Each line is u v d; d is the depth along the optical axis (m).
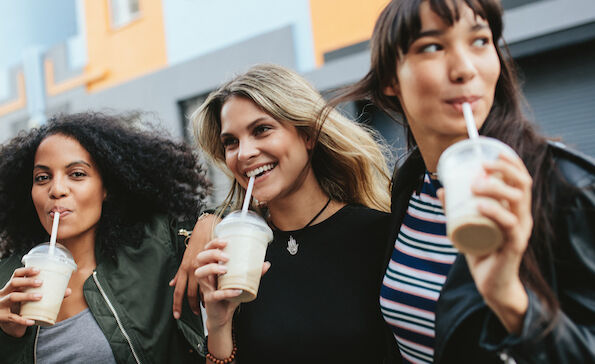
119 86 7.40
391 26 1.14
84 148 1.72
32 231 1.86
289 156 1.60
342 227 1.64
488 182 0.82
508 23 4.65
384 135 5.09
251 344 1.53
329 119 1.72
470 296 1.06
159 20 7.16
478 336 1.07
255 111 1.57
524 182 0.82
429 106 1.11
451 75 1.07
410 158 1.48
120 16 7.64
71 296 1.69
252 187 1.57
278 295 1.56
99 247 1.76
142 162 1.87
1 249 1.89
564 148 1.02
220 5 6.61
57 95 8.05
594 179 0.97
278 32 6.01
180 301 1.59
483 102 1.09
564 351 0.90
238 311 1.58
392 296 1.37
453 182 0.91
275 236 1.68
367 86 1.30
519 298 0.89
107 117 1.97
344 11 5.57
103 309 1.63
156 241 1.80
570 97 4.54
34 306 1.44
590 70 4.44
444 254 1.30
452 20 1.04
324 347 1.47
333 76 5.47
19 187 1.85
